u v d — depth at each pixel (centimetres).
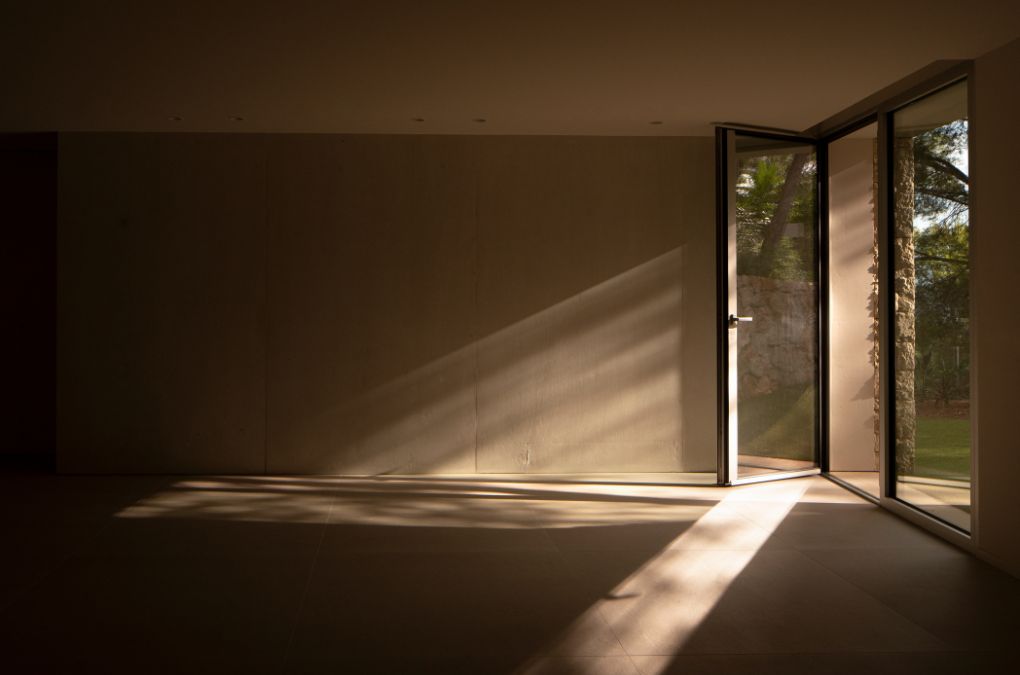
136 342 671
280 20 392
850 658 325
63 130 649
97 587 404
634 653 329
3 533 498
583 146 687
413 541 486
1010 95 420
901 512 543
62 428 669
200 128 622
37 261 757
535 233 686
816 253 681
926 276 520
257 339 676
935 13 379
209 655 325
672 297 691
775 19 388
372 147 680
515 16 385
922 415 529
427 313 682
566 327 687
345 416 679
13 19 392
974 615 371
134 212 670
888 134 561
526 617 367
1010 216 422
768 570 434
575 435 689
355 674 309
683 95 527
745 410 650
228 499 589
